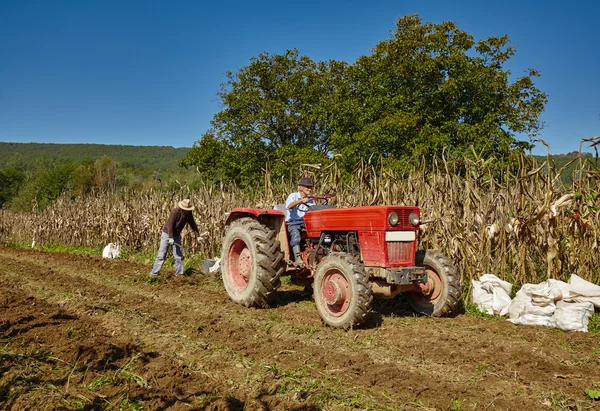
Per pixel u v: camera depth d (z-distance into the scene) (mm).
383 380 3748
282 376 3834
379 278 5367
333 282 5289
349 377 3836
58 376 3967
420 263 5957
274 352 4457
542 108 20812
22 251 14508
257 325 5449
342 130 21641
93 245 15742
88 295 7070
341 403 3346
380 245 5289
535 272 6633
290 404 3354
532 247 6918
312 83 24891
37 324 5477
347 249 5695
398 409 3258
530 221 6137
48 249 16328
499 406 3309
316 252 6160
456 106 20891
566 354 4410
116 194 15141
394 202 7777
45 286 7879
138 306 6383
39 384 3787
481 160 7059
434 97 20703
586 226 6145
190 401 3453
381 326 5379
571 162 6418
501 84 20328
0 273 9500
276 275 6199
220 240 11055
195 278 8789
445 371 3969
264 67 24703
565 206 6090
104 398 3537
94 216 15641
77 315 5961
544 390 3564
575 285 5441
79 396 3562
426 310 5852
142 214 13359
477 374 3898
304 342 4793
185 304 6570
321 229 6070
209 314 5957
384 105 21188
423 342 4758
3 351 4531
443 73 21109
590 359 4254
